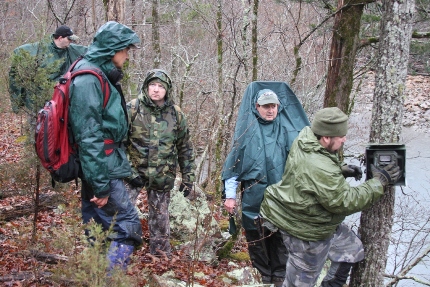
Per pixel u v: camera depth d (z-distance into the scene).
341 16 5.76
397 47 3.66
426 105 18.95
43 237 4.61
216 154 7.11
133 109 4.62
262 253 4.54
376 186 3.47
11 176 4.57
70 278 2.98
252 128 4.34
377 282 3.96
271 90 4.46
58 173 3.53
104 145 3.54
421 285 6.41
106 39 3.57
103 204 3.50
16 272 3.86
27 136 4.51
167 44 11.46
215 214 6.37
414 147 14.77
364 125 12.86
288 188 3.66
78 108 3.40
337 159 3.56
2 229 5.10
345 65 5.77
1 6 16.83
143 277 3.86
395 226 7.50
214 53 10.47
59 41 5.68
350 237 3.93
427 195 9.52
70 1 11.72
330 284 4.01
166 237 4.95
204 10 8.52
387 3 3.68
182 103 8.14
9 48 5.78
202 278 4.74
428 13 6.73
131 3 13.52
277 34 9.99
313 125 3.58
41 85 4.30
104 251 3.50
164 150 4.66
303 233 3.65
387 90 3.72
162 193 4.84
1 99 5.09
